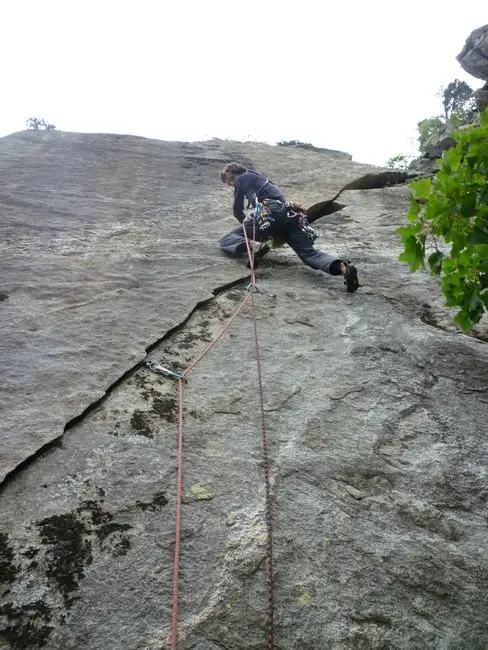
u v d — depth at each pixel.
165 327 3.29
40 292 3.57
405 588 1.87
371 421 2.66
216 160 8.16
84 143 8.30
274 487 2.20
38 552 1.80
